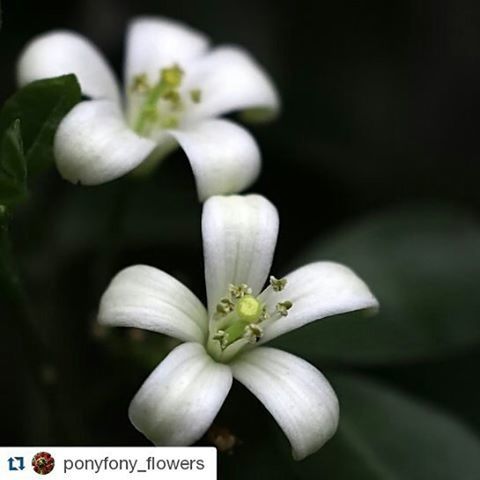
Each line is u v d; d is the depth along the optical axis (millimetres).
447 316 203
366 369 214
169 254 227
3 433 218
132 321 177
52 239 222
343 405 198
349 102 234
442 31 240
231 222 184
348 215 232
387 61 236
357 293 184
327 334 199
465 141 242
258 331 180
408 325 202
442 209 209
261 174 233
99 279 205
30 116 183
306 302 183
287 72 231
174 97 201
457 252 207
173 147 198
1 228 182
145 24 211
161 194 225
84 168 183
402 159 235
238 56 210
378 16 236
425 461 194
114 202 202
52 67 197
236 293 182
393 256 207
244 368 180
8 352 221
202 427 172
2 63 227
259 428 204
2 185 178
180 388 173
